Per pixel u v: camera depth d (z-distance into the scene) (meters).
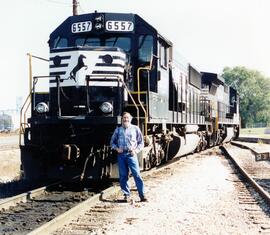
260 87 104.56
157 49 11.88
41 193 9.59
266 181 12.37
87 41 11.84
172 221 6.88
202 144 21.92
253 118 103.19
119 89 10.73
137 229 6.36
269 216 7.39
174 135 14.58
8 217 7.31
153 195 9.23
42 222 6.96
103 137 10.45
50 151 10.51
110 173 10.36
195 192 9.66
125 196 8.64
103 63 10.83
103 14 11.70
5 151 19.17
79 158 10.52
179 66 15.80
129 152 8.73
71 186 10.72
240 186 10.89
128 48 11.79
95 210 7.68
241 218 7.20
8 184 11.38
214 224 6.73
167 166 14.67
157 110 12.09
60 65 10.99
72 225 6.60
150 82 11.93
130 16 11.78
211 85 24.36
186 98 17.16
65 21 12.11
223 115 29.58
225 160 18.41
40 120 10.53
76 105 10.82
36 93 11.36
